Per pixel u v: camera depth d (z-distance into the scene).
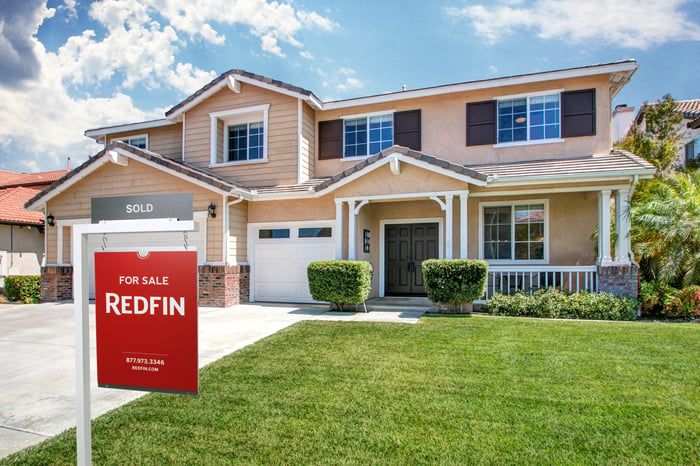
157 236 12.17
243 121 13.68
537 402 4.25
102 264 3.17
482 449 3.35
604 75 11.02
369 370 5.35
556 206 11.14
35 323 9.47
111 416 4.14
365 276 10.14
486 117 11.85
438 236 12.21
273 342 6.93
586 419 3.87
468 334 7.27
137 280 3.09
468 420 3.86
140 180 12.30
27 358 6.53
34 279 13.70
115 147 12.15
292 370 5.42
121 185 12.51
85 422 2.98
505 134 11.77
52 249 13.46
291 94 12.56
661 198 10.02
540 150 11.36
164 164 11.66
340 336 7.28
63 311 11.16
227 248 11.48
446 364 5.54
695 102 21.42
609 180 9.52
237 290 11.78
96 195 12.78
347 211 11.62
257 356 6.09
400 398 4.40
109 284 3.15
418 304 10.75
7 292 13.69
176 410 4.22
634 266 9.32
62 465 3.26
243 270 12.12
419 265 12.39
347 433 3.65
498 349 6.24
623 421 3.82
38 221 18.06
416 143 12.39
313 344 6.75
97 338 3.15
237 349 6.61
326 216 11.81
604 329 7.55
